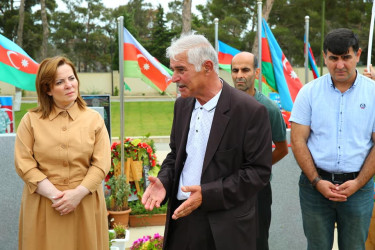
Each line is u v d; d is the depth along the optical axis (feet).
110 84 114.11
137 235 16.22
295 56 103.81
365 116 9.50
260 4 19.15
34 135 9.73
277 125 10.78
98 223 10.06
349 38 9.16
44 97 9.88
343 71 9.30
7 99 22.74
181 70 7.42
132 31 130.72
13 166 12.73
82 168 9.86
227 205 7.49
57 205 9.38
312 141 10.03
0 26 130.21
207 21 127.75
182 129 8.25
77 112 10.11
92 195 9.90
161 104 82.53
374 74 12.53
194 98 8.22
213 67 7.57
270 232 13.80
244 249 7.76
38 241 9.56
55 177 9.64
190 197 7.31
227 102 7.72
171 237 8.32
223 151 7.63
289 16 96.48
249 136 7.59
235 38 99.14
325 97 9.78
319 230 10.05
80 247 9.77
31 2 129.29
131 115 63.62
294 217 13.84
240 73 11.05
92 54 161.79
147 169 18.31
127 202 17.10
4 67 16.44
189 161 8.04
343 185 9.42
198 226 7.86
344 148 9.58
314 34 99.86
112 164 17.80
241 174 7.56
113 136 44.75
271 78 20.62
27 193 9.74
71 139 9.76
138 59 18.02
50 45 158.30
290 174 13.67
